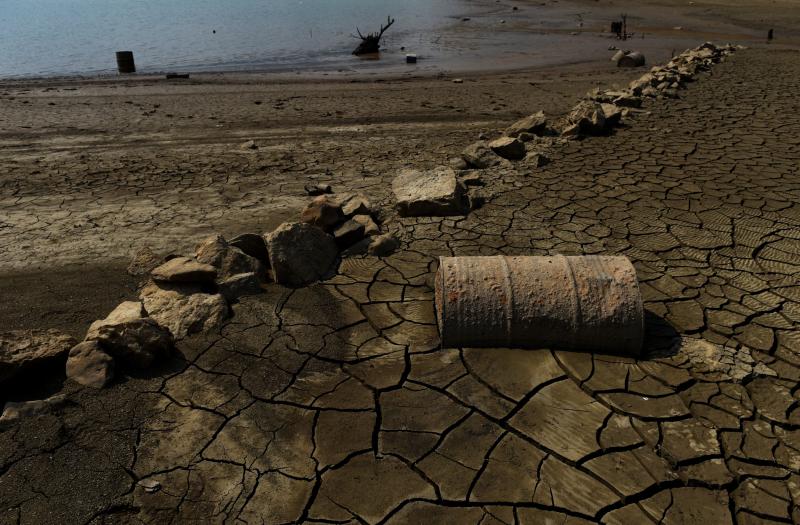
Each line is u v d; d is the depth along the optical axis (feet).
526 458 10.29
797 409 11.23
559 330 12.70
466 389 11.99
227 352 13.38
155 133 36.96
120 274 18.24
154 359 12.95
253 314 14.84
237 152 31.94
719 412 11.17
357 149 32.01
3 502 9.61
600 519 9.14
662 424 10.93
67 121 40.42
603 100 38.55
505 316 12.82
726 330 13.65
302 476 10.07
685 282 15.80
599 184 23.54
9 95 51.44
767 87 43.68
